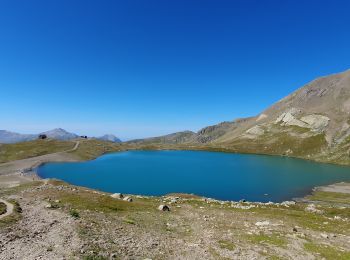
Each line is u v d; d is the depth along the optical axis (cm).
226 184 13862
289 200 10700
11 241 2667
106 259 2403
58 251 2459
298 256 3125
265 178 15425
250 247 3334
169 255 2800
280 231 4303
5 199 5044
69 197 5872
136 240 3180
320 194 11600
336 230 4762
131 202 6319
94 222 3759
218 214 5703
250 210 6506
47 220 3569
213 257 2875
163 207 5816
